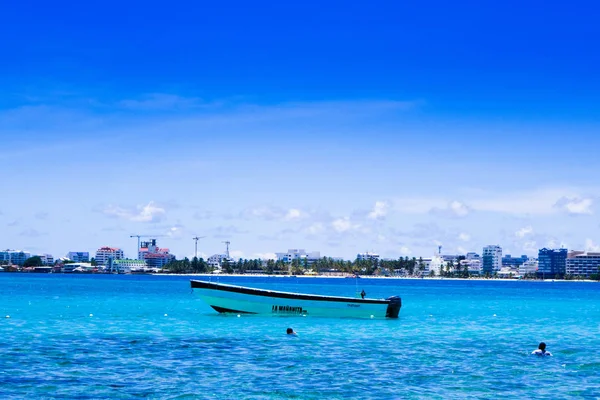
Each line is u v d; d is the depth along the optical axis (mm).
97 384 32531
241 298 64812
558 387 33500
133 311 77625
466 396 31375
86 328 55938
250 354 42094
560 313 90750
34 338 48531
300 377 34938
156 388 31922
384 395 31266
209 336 50812
